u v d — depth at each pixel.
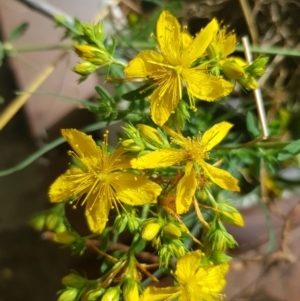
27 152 0.13
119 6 0.12
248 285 0.11
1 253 0.13
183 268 0.06
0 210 0.13
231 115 0.09
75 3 0.12
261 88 0.11
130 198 0.07
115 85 0.09
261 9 0.11
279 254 0.10
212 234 0.07
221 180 0.07
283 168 0.11
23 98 0.11
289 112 0.10
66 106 0.12
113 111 0.08
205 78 0.06
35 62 0.13
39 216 0.08
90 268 0.10
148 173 0.07
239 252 0.11
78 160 0.07
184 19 0.11
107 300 0.06
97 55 0.07
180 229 0.06
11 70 0.13
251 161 0.08
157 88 0.07
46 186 0.12
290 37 0.11
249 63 0.07
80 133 0.07
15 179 0.13
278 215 0.10
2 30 0.13
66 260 0.13
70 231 0.07
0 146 0.13
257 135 0.08
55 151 0.12
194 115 0.09
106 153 0.07
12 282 0.13
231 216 0.07
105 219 0.07
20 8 0.13
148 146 0.06
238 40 0.11
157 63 0.06
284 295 0.11
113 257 0.07
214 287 0.07
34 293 0.13
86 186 0.07
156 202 0.07
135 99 0.07
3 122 0.11
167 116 0.06
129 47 0.10
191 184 0.06
